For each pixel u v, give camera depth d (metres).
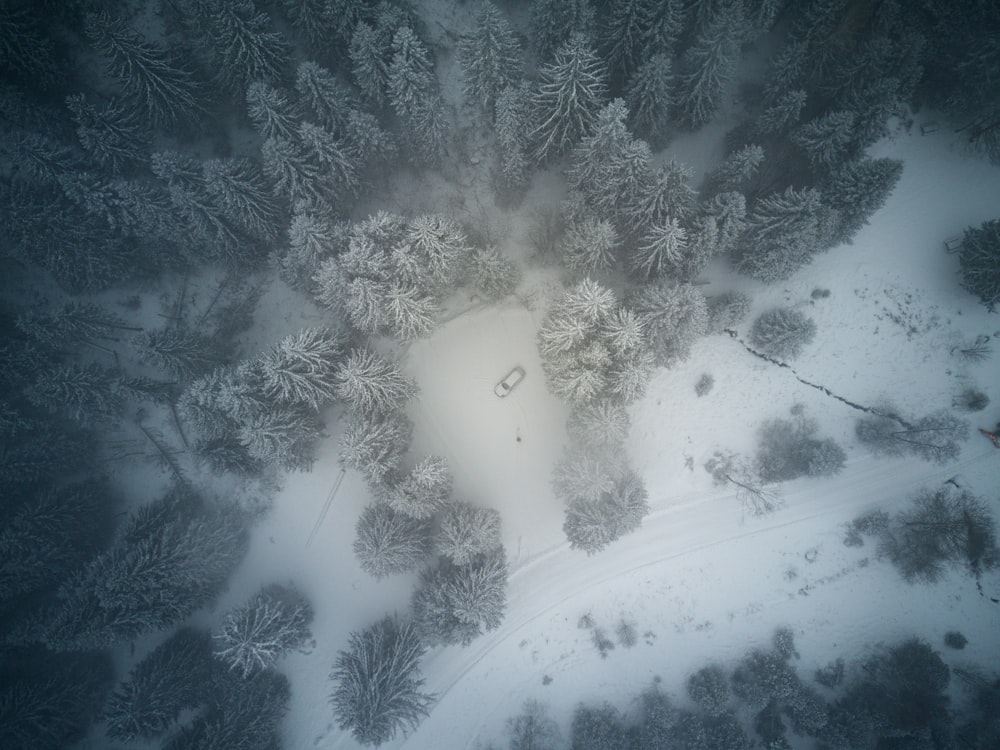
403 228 41.59
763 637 45.44
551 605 46.53
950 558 44.53
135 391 44.22
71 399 42.16
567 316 38.78
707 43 38.31
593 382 39.09
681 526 46.72
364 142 42.03
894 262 46.78
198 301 48.66
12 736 39.84
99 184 40.06
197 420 41.59
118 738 40.91
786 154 42.47
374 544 41.16
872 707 42.34
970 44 40.62
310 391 39.97
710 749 41.84
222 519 46.12
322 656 46.50
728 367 46.97
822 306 46.81
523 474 47.28
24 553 40.91
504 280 44.81
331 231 40.91
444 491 43.50
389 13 39.72
